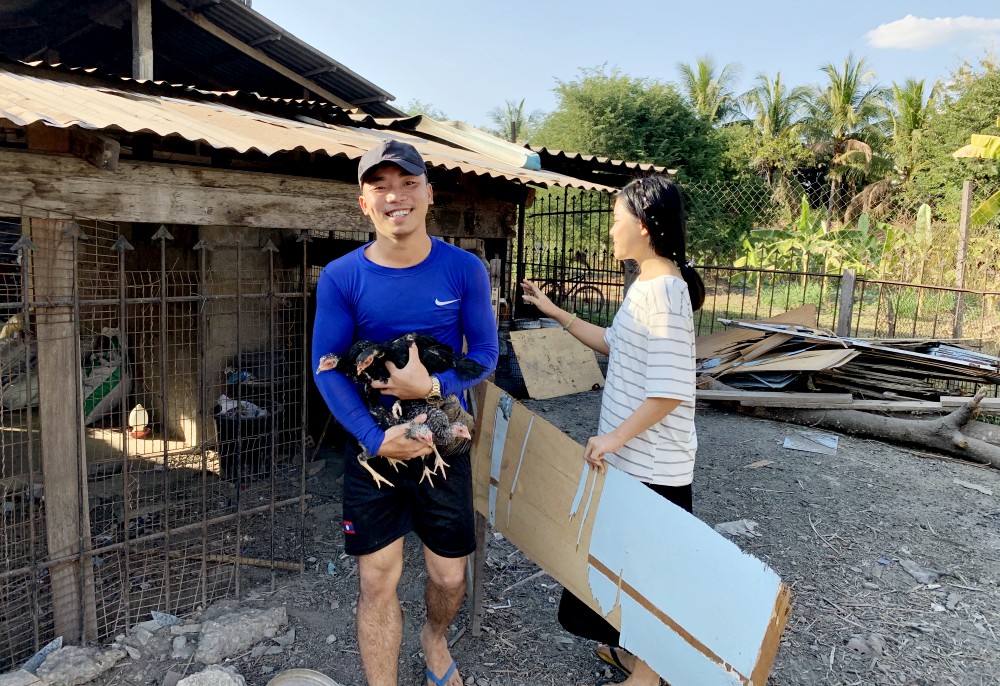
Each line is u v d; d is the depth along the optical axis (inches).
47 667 105.7
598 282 441.1
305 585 139.8
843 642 126.6
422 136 265.1
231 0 252.7
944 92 821.2
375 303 86.6
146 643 116.5
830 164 1184.2
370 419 85.8
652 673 102.1
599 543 95.8
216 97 217.5
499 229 190.9
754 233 775.1
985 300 371.6
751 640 80.3
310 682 100.7
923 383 273.1
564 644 122.4
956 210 703.7
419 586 139.9
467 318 92.7
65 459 112.0
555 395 309.9
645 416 91.4
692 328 93.4
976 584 149.6
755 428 260.7
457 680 106.1
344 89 325.1
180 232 212.4
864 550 164.4
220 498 176.6
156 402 220.5
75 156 107.2
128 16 270.1
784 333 296.0
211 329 210.4
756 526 176.2
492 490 114.2
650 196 92.7
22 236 104.3
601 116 857.5
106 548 118.2
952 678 117.3
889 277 623.5
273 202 131.2
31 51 310.5
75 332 110.4
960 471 223.5
